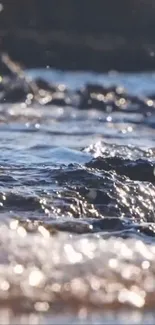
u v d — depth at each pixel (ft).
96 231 25.44
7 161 37.32
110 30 184.96
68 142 49.80
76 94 92.38
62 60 150.10
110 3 187.11
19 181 31.73
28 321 16.88
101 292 18.71
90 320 17.37
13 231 23.86
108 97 92.68
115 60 154.61
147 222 28.71
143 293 19.02
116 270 20.10
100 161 35.06
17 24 179.32
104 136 56.44
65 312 17.58
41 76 120.98
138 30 185.06
